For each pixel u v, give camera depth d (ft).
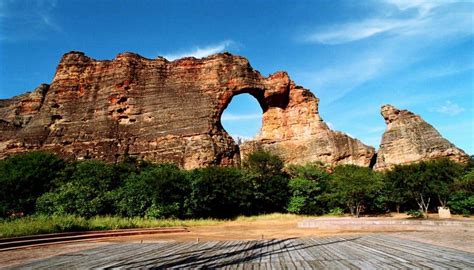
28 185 134.21
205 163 217.77
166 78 262.47
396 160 236.84
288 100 279.28
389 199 162.40
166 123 240.12
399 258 32.50
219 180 150.00
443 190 139.03
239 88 258.16
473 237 51.34
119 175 152.97
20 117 261.85
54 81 260.83
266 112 280.92
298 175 184.34
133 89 252.62
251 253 39.06
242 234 84.23
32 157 152.97
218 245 48.26
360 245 43.11
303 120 271.28
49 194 121.19
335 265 30.09
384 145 248.32
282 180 172.55
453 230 65.77
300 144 262.47
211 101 249.96
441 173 150.92
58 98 253.24
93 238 73.26
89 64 265.13
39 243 60.23
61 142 230.07
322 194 164.66
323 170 191.11
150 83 256.93
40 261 37.47
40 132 234.79
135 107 247.09
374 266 29.07
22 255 45.52
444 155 225.15
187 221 124.98
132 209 123.75
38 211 119.96
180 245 49.52
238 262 33.14
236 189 151.23
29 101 268.82
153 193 127.85
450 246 41.78
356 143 254.88
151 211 124.16
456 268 27.61
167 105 247.91
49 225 73.51
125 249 46.42
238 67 264.52
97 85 258.16
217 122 248.11
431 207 160.86
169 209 127.44
